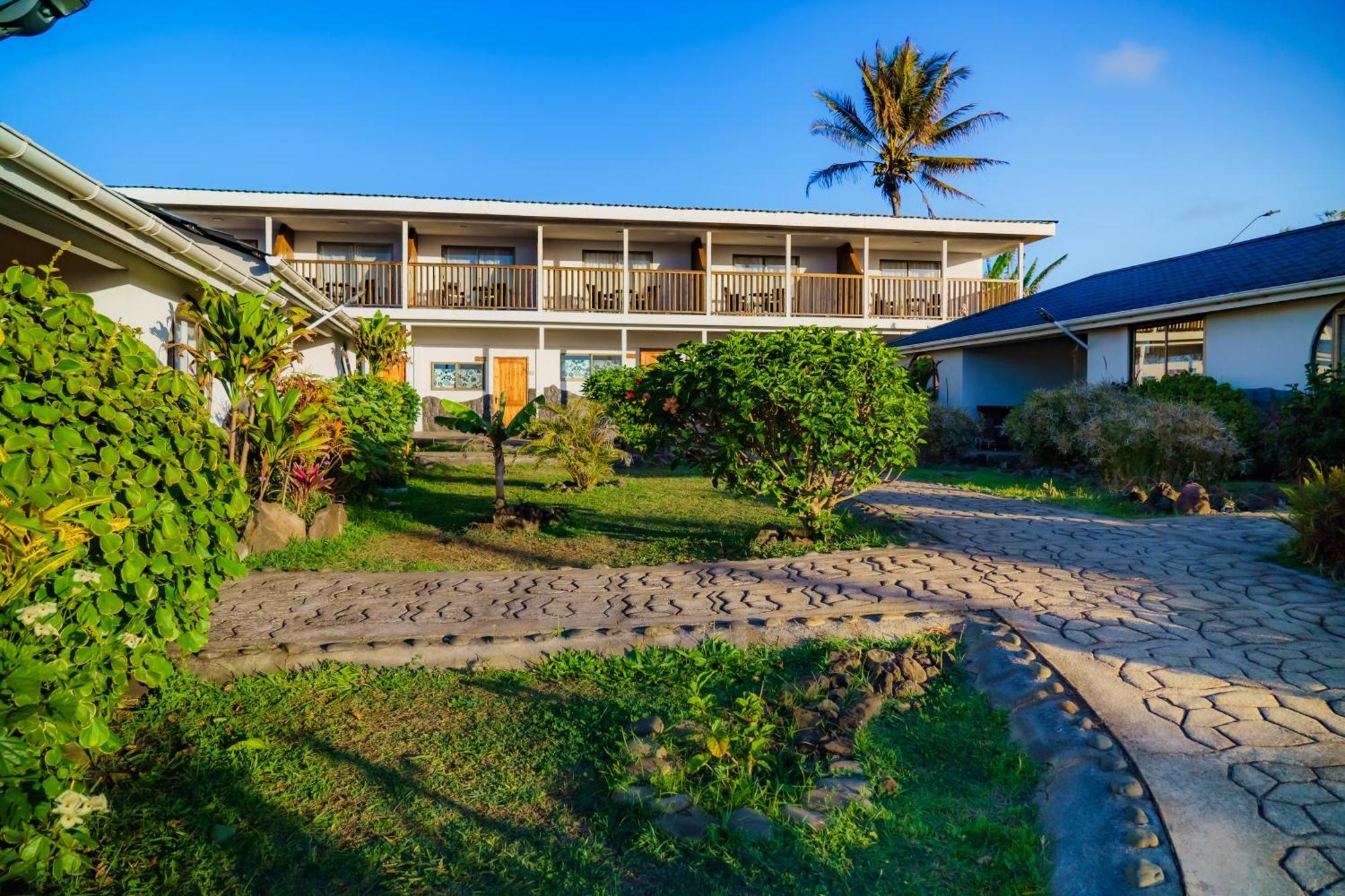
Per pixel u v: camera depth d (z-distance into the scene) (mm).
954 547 6355
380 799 2797
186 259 6695
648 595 5152
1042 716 3133
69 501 2211
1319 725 2873
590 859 2430
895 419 6531
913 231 21672
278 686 3785
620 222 20359
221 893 2287
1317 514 5199
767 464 6676
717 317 21234
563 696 3689
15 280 2699
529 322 20422
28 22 3006
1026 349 18875
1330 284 10539
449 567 6285
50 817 2186
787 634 4340
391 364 15984
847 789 2744
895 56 31844
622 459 14219
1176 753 2705
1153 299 13750
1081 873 2227
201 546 2826
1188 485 8062
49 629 2197
